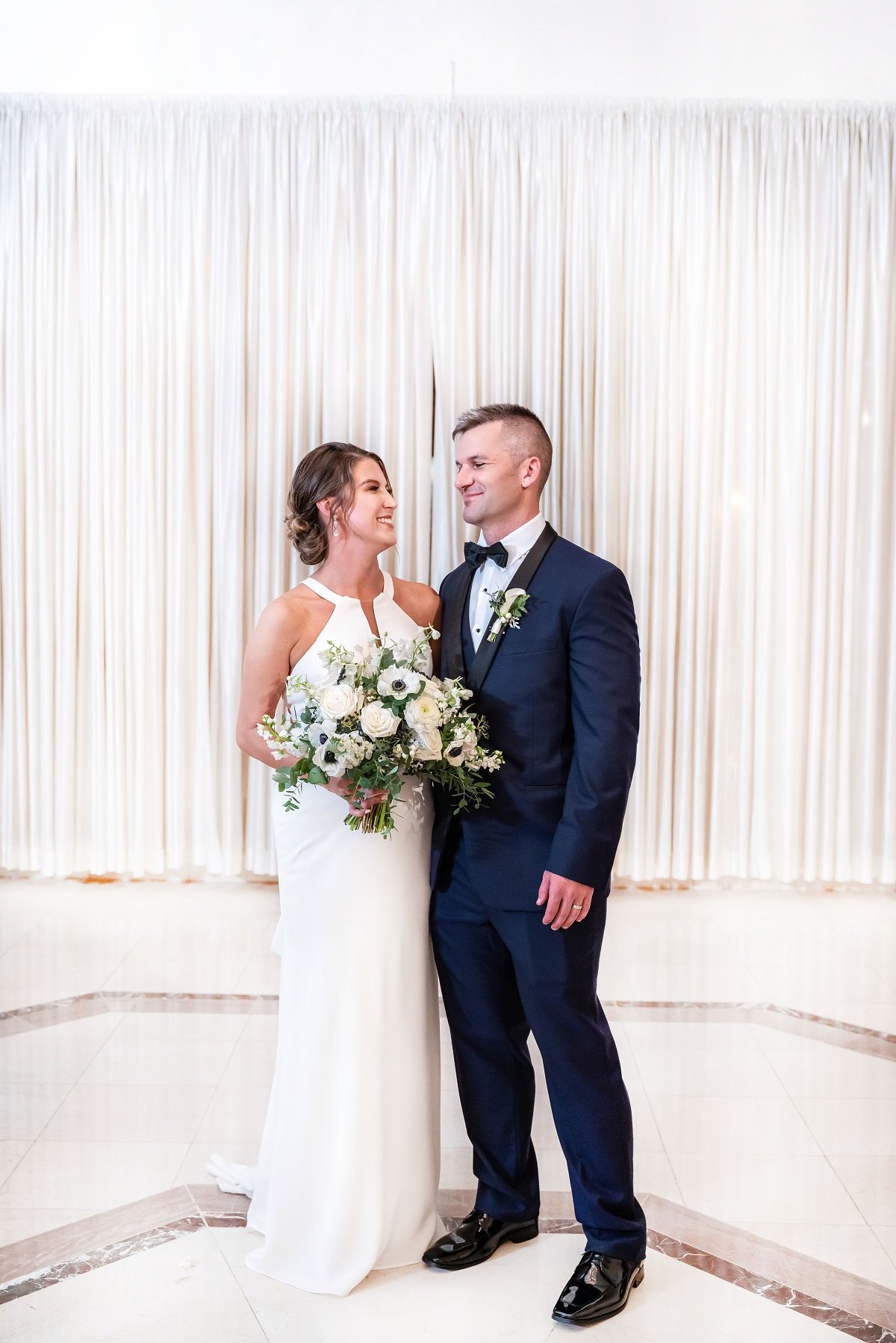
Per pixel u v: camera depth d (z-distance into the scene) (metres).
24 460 4.80
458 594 2.25
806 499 4.69
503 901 2.09
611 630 2.05
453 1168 2.61
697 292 4.66
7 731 4.88
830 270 4.64
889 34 4.47
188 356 4.70
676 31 4.50
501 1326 2.02
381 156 4.61
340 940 2.12
